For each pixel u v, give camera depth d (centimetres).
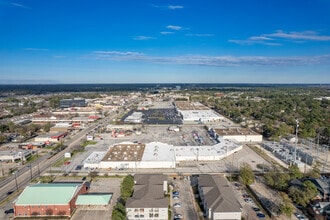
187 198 6994
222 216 5684
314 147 11900
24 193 6350
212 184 6906
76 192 6569
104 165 9281
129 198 6269
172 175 8600
